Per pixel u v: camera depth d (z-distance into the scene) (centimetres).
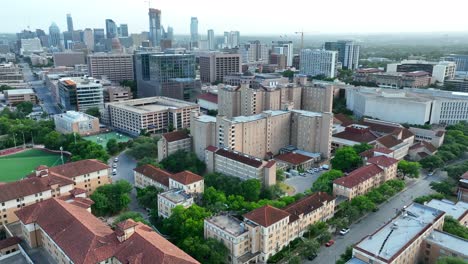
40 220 16825
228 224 17500
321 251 17600
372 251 14675
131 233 15250
